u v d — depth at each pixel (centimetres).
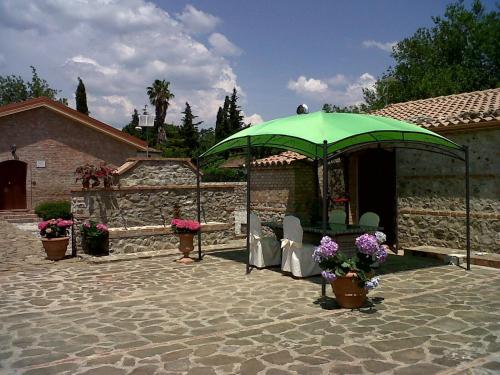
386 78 3534
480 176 1030
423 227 1154
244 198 1755
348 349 502
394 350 499
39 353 497
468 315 627
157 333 562
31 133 2303
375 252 646
